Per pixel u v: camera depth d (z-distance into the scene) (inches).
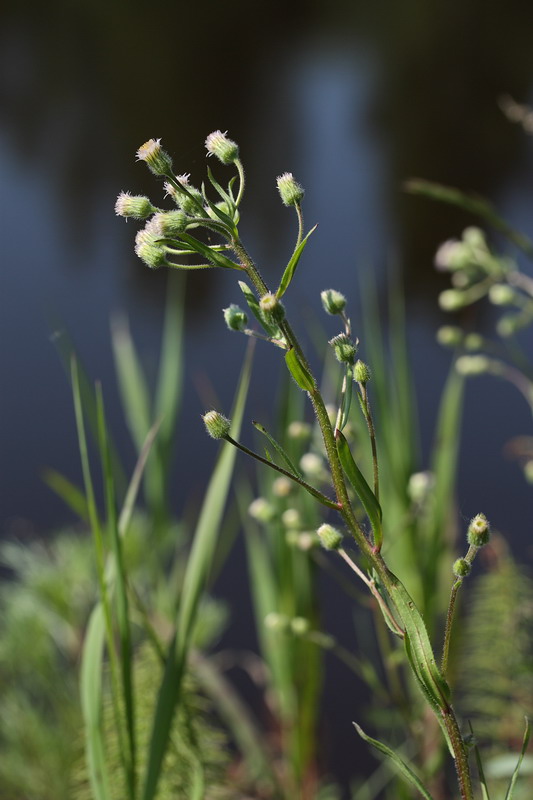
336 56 166.7
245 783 48.3
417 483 41.9
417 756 42.5
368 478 43.1
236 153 29.0
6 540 69.3
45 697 50.3
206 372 86.7
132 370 47.3
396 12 181.9
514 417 79.4
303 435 38.0
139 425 46.6
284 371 42.4
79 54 170.6
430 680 29.3
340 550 30.3
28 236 114.0
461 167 125.6
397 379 44.6
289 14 186.9
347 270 101.3
